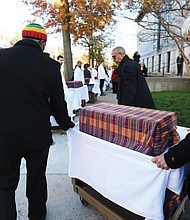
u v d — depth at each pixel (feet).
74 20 29.17
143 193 5.08
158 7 25.20
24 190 8.58
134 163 5.13
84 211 7.32
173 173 4.76
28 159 6.08
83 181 6.80
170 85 36.99
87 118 6.62
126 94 8.98
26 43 5.64
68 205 7.63
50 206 7.57
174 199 5.59
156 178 4.77
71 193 8.32
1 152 5.34
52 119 15.44
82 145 6.55
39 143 5.67
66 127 6.60
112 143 5.65
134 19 27.84
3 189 5.59
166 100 24.86
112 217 6.18
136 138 5.42
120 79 9.48
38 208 6.70
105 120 6.07
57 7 28.71
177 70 49.93
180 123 15.62
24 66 5.36
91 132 6.55
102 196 6.61
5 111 5.28
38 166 6.14
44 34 5.91
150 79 36.45
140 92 9.16
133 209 5.34
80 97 20.77
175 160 4.31
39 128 5.64
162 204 4.89
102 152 5.88
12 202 5.73
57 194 8.26
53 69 5.76
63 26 30.01
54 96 5.94
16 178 5.88
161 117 5.44
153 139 5.09
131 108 6.76
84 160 6.60
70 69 32.17
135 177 5.17
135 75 9.05
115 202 5.78
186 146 4.22
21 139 5.41
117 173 5.57
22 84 5.30
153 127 5.07
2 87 5.25
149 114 5.83
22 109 5.35
